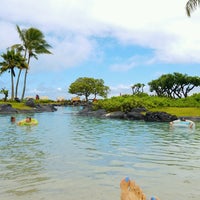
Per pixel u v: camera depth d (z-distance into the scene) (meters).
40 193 7.23
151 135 19.39
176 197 7.10
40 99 92.06
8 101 60.16
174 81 86.56
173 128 24.05
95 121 31.31
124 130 22.45
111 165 10.28
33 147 14.04
